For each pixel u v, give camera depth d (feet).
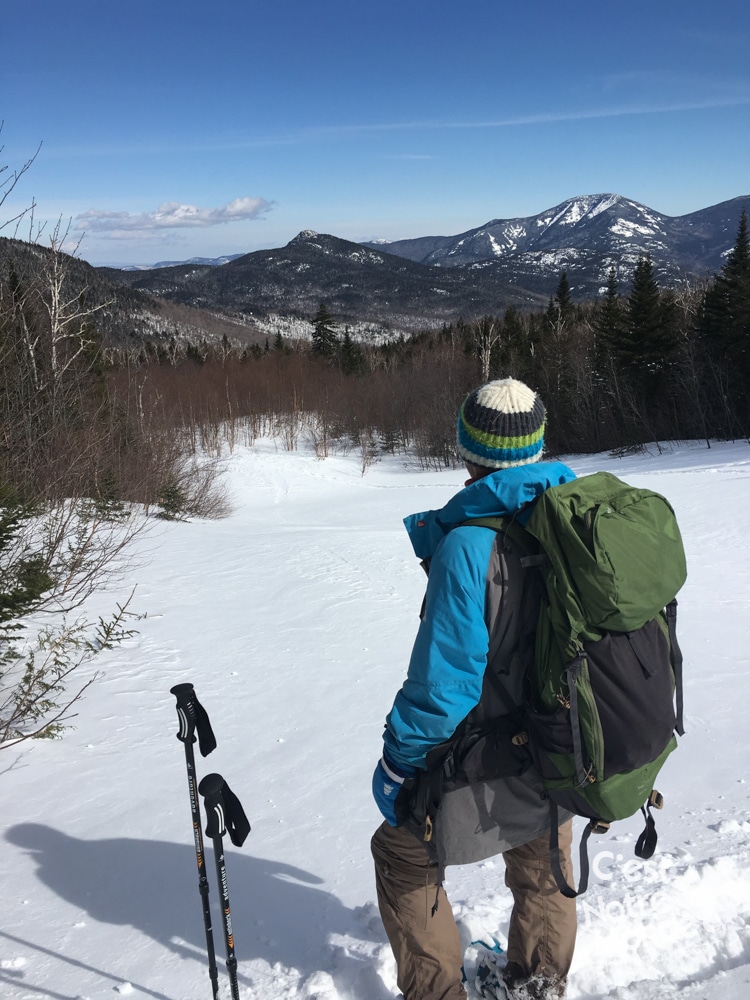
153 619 24.12
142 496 53.47
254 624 23.84
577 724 5.43
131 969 7.84
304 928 8.42
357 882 9.37
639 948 7.54
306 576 31.55
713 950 7.59
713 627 20.86
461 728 6.06
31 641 20.16
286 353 268.62
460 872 9.38
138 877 9.70
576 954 7.39
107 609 24.85
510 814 6.10
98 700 16.74
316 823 11.07
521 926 6.82
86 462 25.72
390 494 95.35
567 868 6.75
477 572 5.70
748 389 119.75
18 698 15.30
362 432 160.56
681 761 12.47
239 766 13.34
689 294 156.15
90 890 9.42
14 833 10.90
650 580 5.38
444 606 5.70
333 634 22.57
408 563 34.32
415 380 168.96
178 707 7.06
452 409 146.72
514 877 6.89
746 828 9.91
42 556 20.01
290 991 7.31
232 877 9.63
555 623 5.53
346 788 12.26
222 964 7.86
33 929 8.61
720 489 48.14
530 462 6.18
